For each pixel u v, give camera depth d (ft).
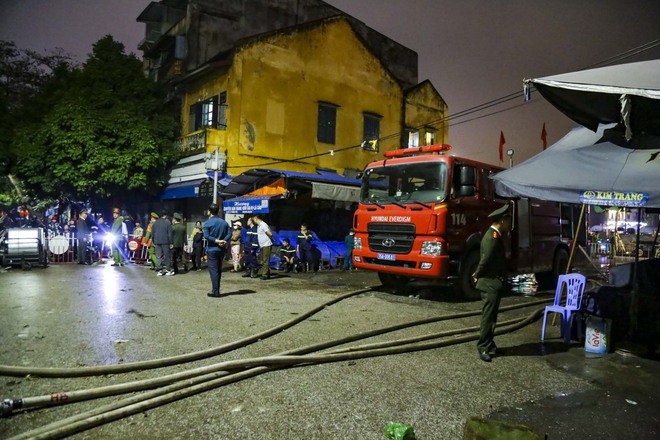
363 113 75.10
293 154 66.23
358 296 30.83
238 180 53.52
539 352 18.06
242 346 17.35
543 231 36.55
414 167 30.12
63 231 54.39
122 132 58.18
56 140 56.59
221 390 12.96
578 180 17.20
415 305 27.89
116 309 23.26
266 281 37.52
